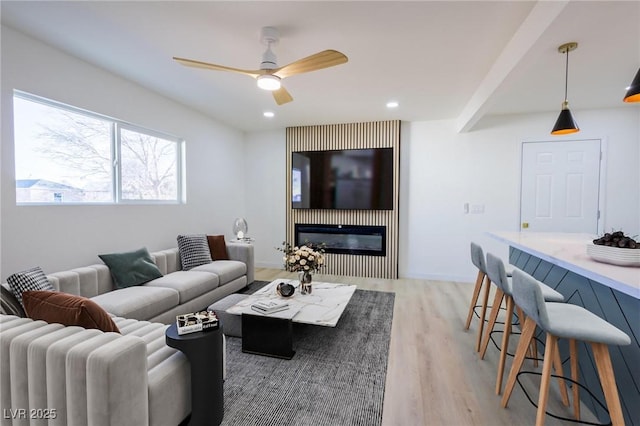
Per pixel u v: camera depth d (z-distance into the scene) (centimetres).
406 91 341
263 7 193
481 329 248
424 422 168
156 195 377
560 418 169
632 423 146
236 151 536
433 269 478
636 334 144
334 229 512
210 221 468
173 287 284
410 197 482
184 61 210
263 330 239
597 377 169
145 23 214
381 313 329
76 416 115
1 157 223
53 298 146
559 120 262
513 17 200
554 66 275
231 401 183
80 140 288
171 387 142
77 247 277
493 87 273
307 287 296
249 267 418
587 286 183
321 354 241
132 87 327
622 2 179
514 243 237
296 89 336
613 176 400
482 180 451
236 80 318
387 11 195
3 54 222
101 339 123
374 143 481
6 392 126
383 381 205
